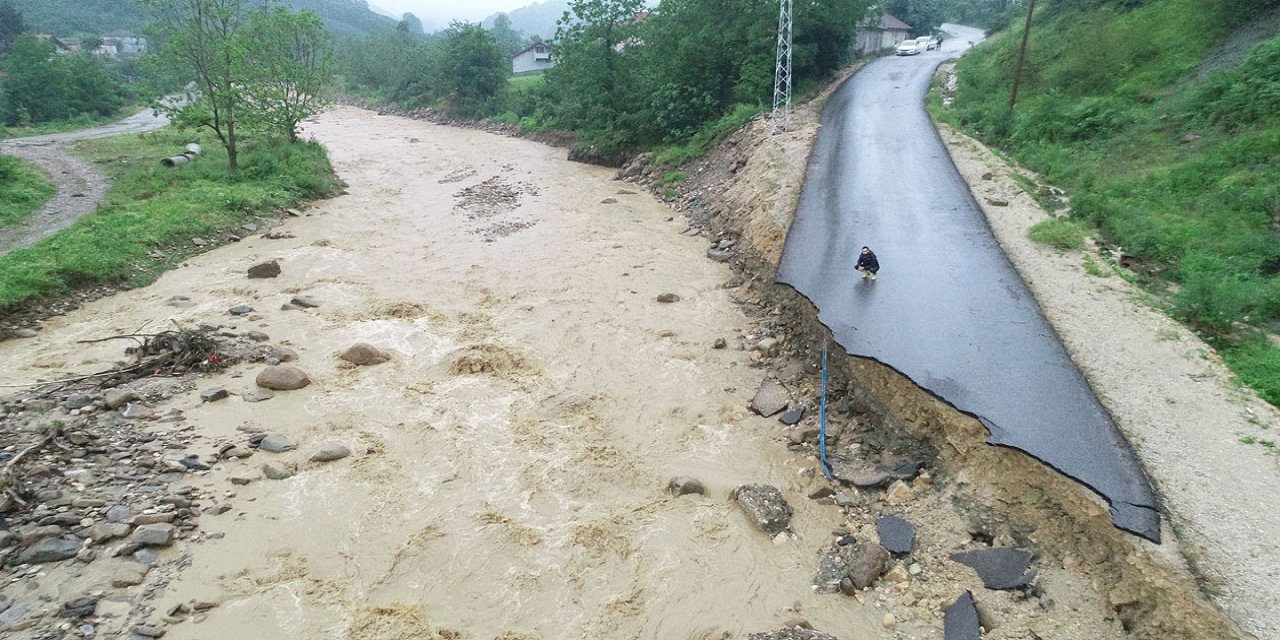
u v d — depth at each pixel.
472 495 10.62
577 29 40.06
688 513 10.25
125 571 8.61
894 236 17.06
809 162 23.67
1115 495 8.20
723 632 8.16
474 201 29.03
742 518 10.12
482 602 8.65
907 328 12.51
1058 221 16.53
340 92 83.88
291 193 27.88
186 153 36.34
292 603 8.48
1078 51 27.80
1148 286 13.62
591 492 10.77
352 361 14.58
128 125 56.25
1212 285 11.98
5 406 11.91
